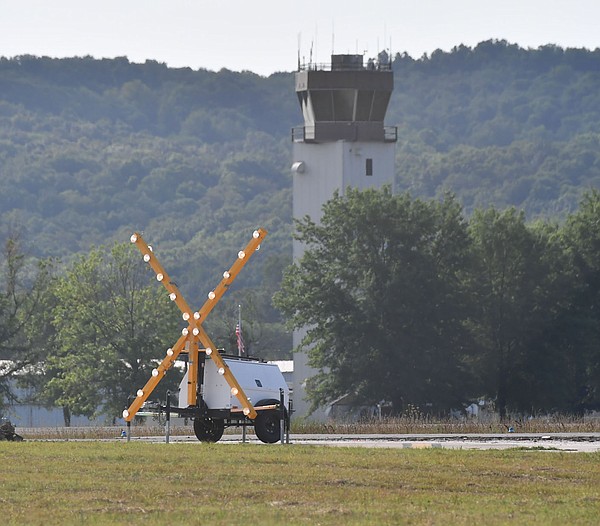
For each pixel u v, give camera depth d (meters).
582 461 97.44
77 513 70.50
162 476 86.69
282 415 125.88
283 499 76.19
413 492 80.06
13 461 96.00
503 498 77.75
